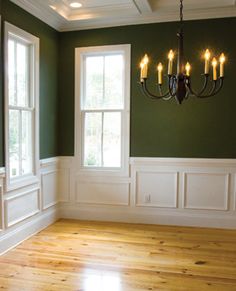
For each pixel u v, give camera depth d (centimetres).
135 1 349
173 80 250
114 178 425
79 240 353
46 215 407
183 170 403
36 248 328
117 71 424
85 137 437
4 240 317
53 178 427
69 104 436
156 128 407
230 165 388
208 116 391
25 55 363
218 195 395
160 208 414
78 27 423
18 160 349
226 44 382
